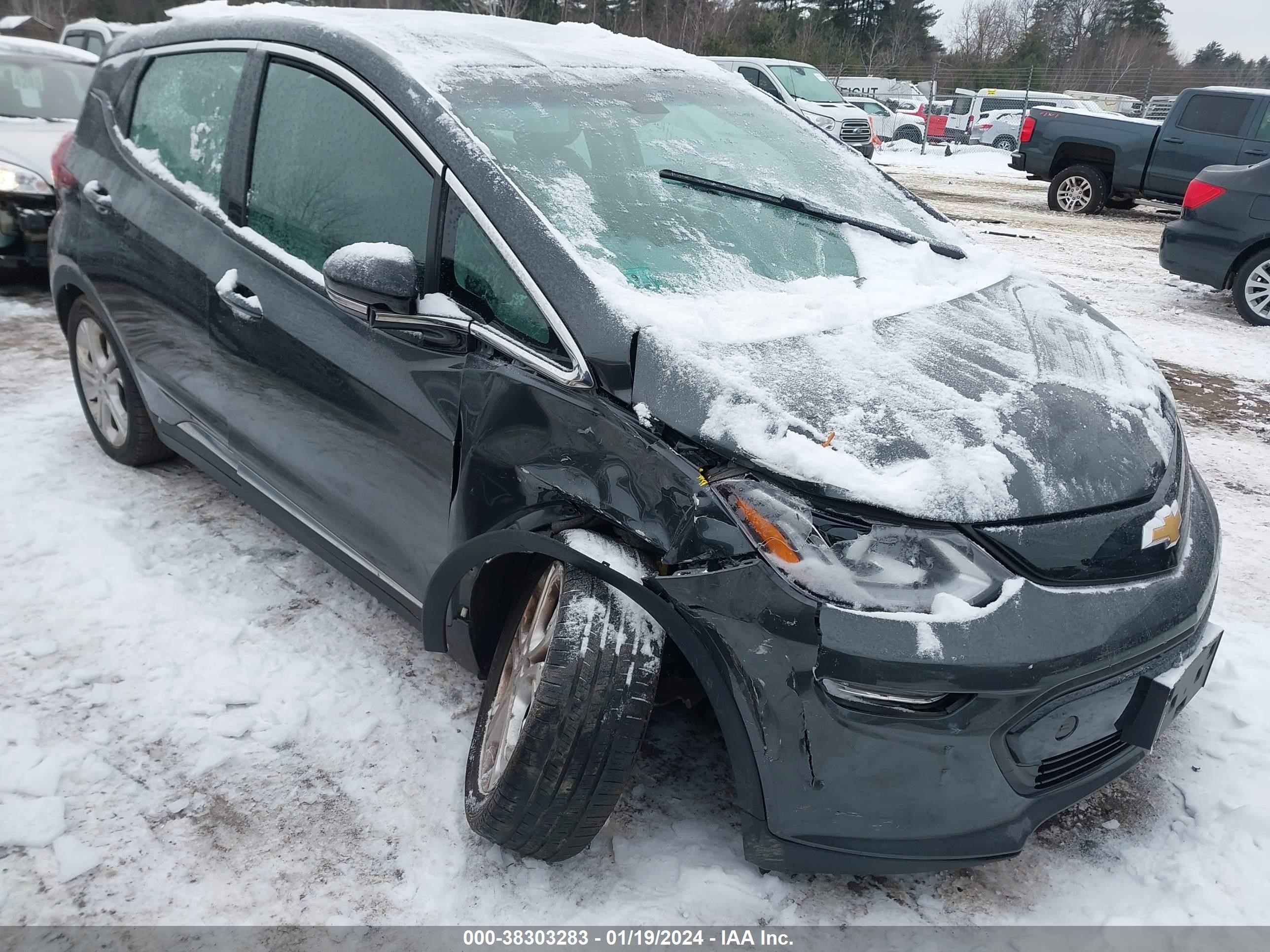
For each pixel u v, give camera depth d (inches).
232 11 135.5
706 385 79.9
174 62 139.9
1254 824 95.0
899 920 85.0
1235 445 201.0
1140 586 81.3
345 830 92.5
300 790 97.0
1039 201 574.6
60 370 209.8
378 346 100.7
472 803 89.5
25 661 113.5
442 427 93.5
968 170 749.3
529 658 87.9
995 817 78.7
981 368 92.9
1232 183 298.4
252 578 133.1
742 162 118.8
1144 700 82.7
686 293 94.7
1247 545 155.5
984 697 73.5
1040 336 103.7
